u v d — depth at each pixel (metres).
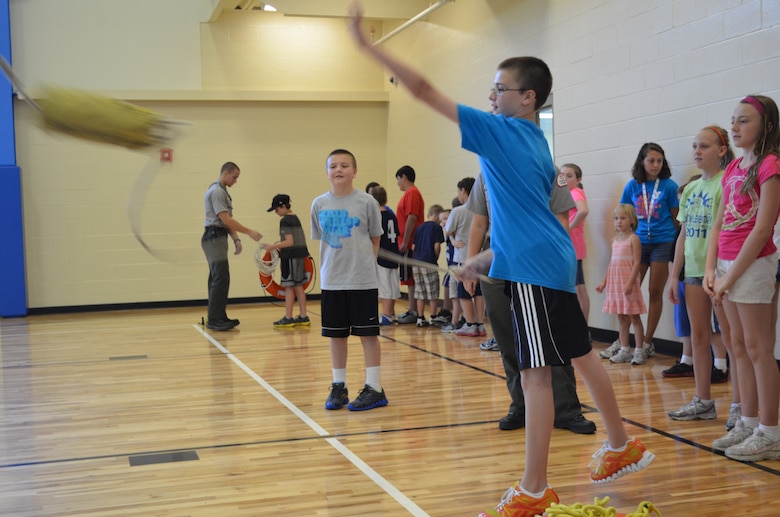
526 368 2.31
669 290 3.87
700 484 2.79
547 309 2.28
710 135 3.50
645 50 5.89
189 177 10.51
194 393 4.77
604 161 6.45
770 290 3.01
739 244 3.06
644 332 6.00
